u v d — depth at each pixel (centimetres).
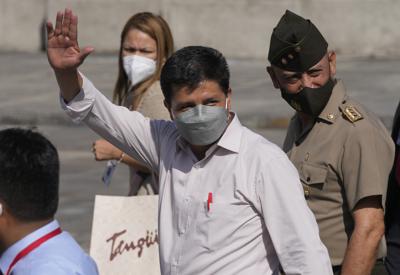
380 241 1130
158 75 1463
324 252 960
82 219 2536
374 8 6084
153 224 1346
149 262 1346
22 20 6556
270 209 966
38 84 5053
